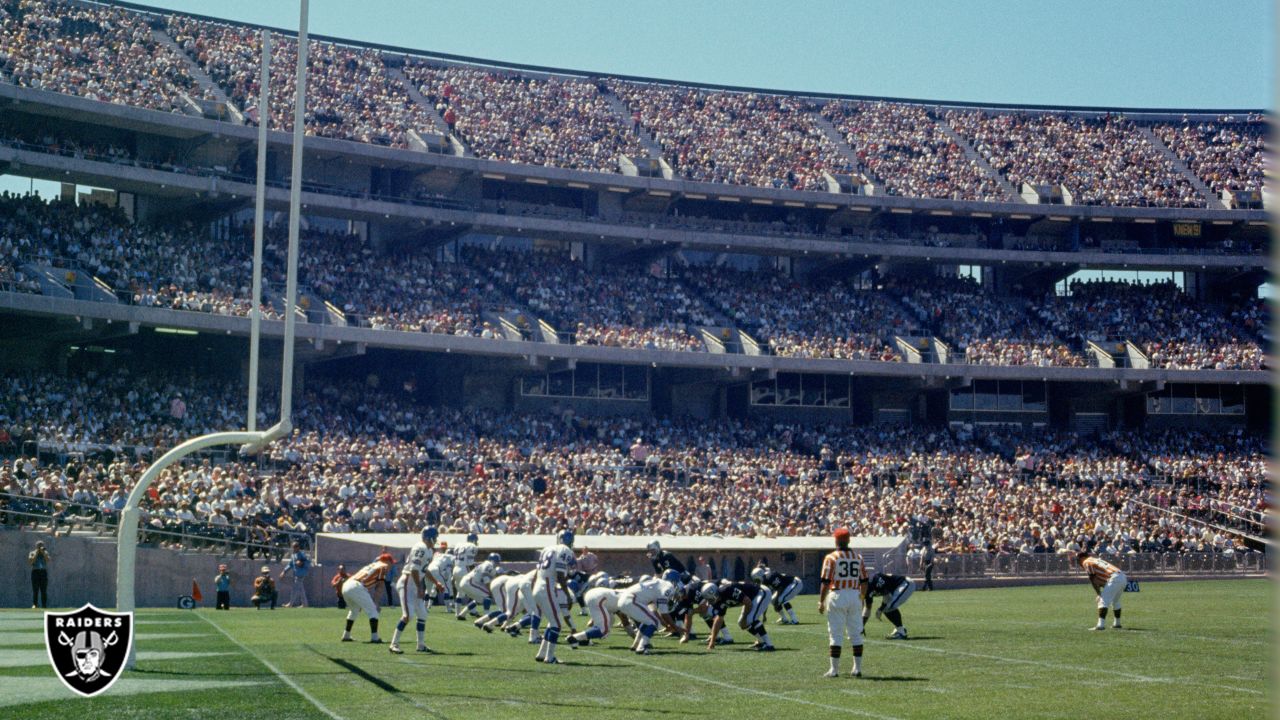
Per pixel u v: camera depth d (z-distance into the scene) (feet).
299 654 63.62
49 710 43.88
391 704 46.37
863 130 223.10
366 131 176.76
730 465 167.73
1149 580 155.84
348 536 115.44
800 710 45.73
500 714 44.34
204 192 158.81
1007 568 150.10
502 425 169.27
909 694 50.03
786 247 200.23
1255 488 183.52
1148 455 192.13
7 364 149.48
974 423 205.16
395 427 158.81
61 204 155.43
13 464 115.55
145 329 154.40
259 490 128.16
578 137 199.11
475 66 207.92
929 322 204.03
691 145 207.72
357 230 181.57
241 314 151.64
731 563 135.03
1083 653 66.03
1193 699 48.65
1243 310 215.31
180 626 82.64
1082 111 236.02
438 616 94.53
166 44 176.86
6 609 99.35
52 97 146.10
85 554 108.27
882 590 75.51
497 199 191.42
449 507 134.31
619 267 199.52
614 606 68.59
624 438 173.78
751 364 183.62
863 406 203.21
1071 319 209.56
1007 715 44.60
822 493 161.68
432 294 174.70
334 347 160.66
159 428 137.90
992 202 207.41
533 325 177.37
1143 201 214.90
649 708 46.06
